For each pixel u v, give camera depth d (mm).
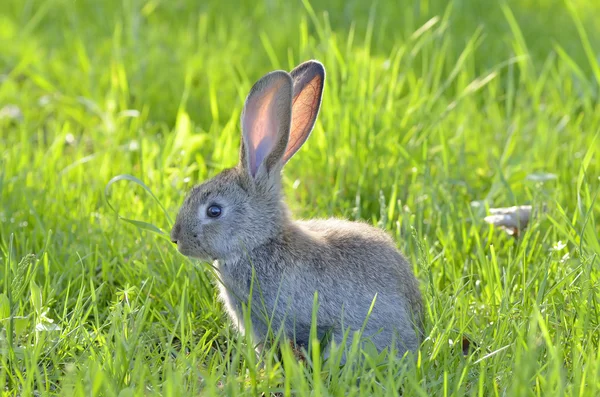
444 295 8516
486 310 8430
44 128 13984
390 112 12094
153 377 6824
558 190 10477
